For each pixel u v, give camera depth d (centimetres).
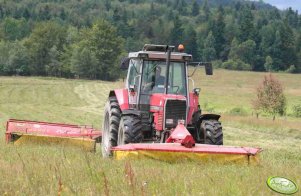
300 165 1736
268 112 7212
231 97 11600
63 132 2455
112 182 1094
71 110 7619
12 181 1098
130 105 2055
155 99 1973
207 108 7988
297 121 5600
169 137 1748
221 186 1059
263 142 3725
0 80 15812
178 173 1250
